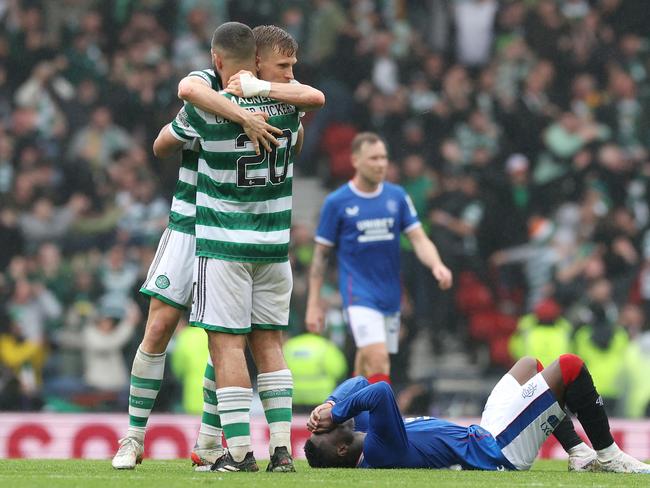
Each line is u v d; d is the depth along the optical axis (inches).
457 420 1758.1
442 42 2901.1
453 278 2281.0
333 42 2746.1
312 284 1430.9
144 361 925.8
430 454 949.2
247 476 840.3
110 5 2807.6
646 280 2375.7
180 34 2792.8
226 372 885.2
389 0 2896.2
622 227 2443.4
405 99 2662.4
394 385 2122.3
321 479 820.6
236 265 882.8
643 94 2792.8
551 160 2586.1
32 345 2172.7
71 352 2225.6
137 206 2443.4
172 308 920.3
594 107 2711.6
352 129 2578.7
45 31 2768.2
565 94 2726.4
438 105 2591.0
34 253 2388.0
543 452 1627.7
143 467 970.7
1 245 2367.1
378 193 1411.2
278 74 911.7
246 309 890.7
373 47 2748.5
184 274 921.5
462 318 2269.9
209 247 885.2
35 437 1633.9
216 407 965.2
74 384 2149.4
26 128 2576.3
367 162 1397.6
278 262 903.7
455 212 2332.7
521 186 2452.0
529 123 2610.7
